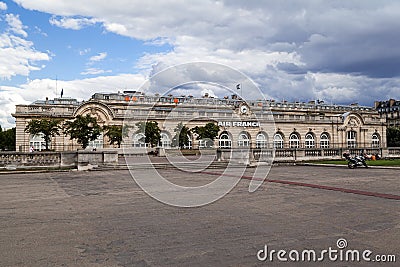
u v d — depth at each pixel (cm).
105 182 1733
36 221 843
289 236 699
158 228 769
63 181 1805
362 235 704
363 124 7331
